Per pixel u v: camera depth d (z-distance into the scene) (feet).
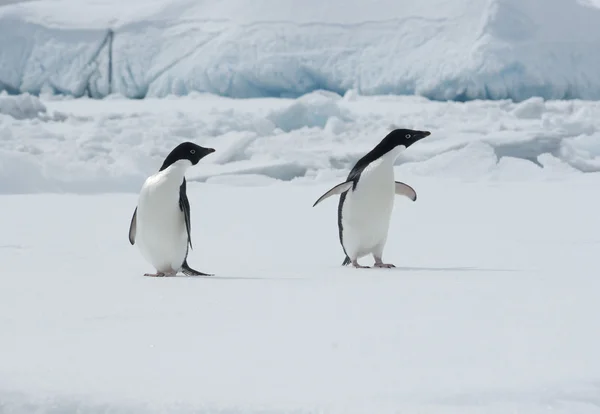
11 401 24.62
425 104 341.82
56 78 470.80
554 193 113.29
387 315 36.11
